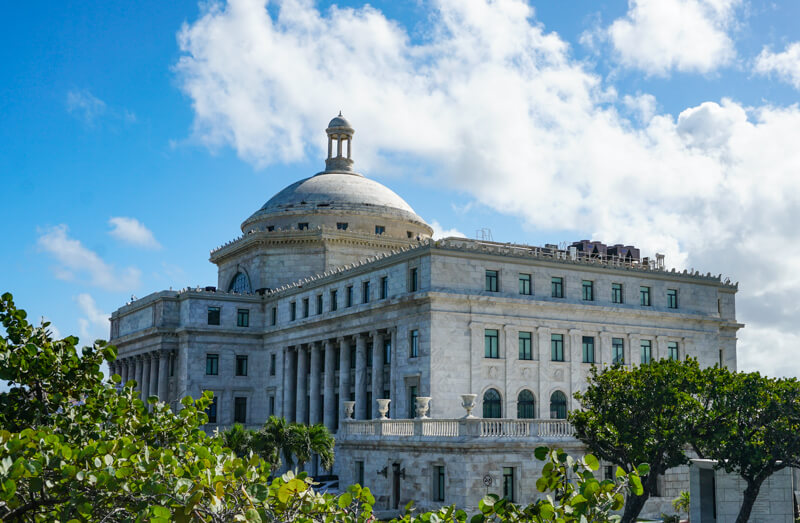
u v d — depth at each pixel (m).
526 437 59.81
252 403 107.81
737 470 51.19
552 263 83.38
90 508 15.91
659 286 89.12
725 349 98.94
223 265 122.56
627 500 53.91
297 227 115.00
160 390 108.06
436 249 78.38
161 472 17.23
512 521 17.22
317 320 95.31
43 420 25.12
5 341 25.58
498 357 79.50
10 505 16.22
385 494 64.00
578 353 83.06
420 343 78.00
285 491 16.81
